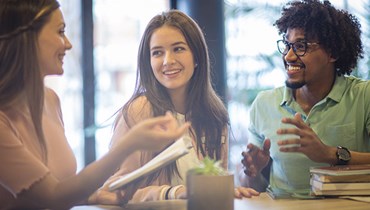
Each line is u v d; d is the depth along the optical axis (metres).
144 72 1.88
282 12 2.11
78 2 3.29
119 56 3.37
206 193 1.26
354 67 2.16
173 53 1.82
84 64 3.29
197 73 1.90
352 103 2.09
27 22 1.42
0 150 1.35
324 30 1.98
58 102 1.80
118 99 3.36
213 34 3.44
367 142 2.11
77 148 3.29
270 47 3.46
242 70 3.56
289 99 2.14
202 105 1.92
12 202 1.50
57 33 1.49
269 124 2.19
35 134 1.51
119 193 1.57
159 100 1.85
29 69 1.43
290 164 2.08
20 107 1.49
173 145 1.35
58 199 1.35
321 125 2.10
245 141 3.43
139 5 3.41
